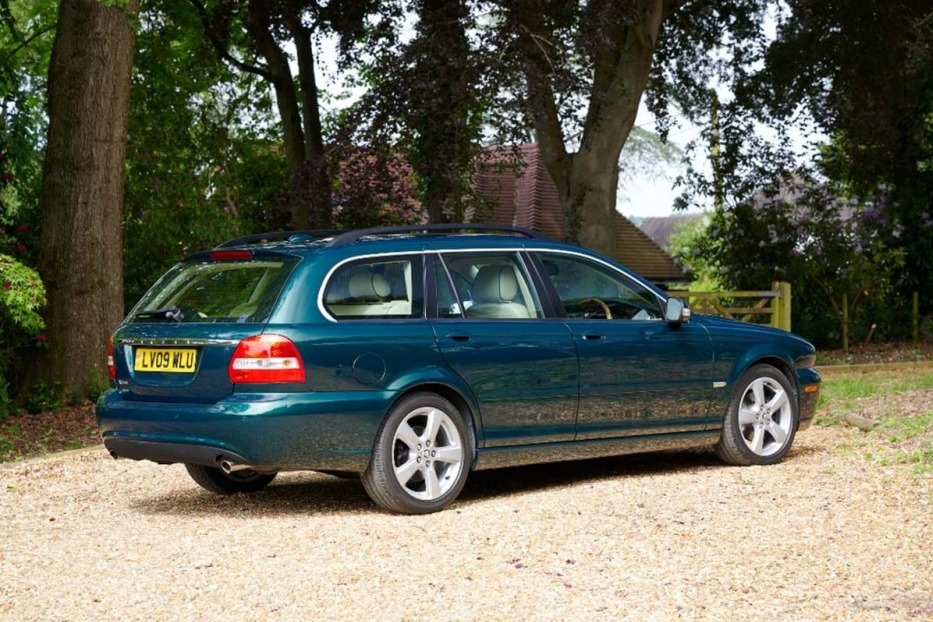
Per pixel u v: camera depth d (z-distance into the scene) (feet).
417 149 56.80
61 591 19.04
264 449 23.48
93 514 26.22
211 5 71.92
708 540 21.79
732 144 82.48
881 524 22.93
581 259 28.66
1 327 47.14
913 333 89.66
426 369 25.14
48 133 49.34
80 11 48.49
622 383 28.12
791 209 85.40
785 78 78.43
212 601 18.24
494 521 23.77
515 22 54.65
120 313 50.11
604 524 23.25
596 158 63.16
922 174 88.33
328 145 57.57
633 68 63.36
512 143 55.62
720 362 29.89
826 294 86.63
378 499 24.66
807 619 16.96
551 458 27.40
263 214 79.51
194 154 71.82
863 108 79.46
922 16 76.89
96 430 42.65
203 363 24.21
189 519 25.13
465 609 17.56
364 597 18.26
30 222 53.78
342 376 24.11
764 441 30.86
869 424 35.53
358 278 25.00
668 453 33.37
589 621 16.93
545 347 26.86
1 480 31.50
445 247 26.53
